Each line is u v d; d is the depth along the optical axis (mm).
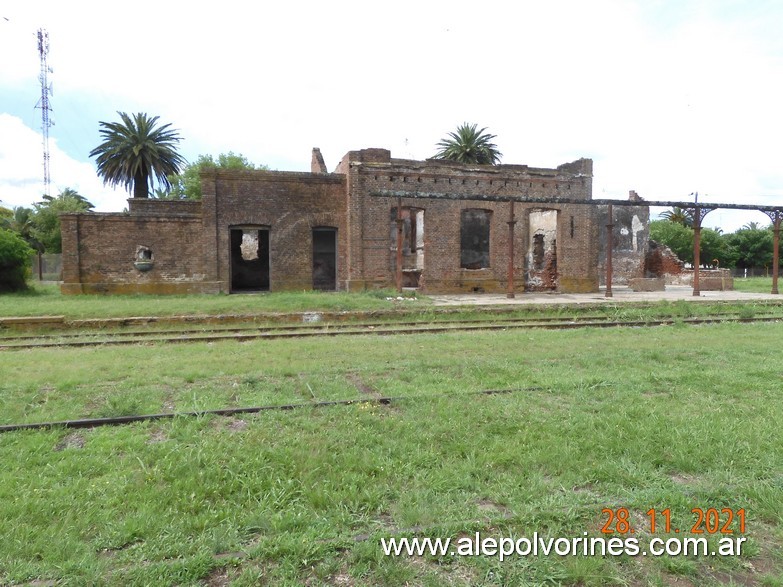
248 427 4957
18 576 2639
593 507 3355
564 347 9664
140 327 13289
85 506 3355
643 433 4590
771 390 6168
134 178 43469
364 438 4582
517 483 3697
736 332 11867
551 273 24078
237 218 21172
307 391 6340
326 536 3021
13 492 3561
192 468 3902
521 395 6012
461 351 9320
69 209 51750
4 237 20766
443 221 22406
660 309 16000
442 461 4102
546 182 23375
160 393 6297
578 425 4855
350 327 13055
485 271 23000
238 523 3164
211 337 11148
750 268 64125
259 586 2621
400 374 7289
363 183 21578
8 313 13609
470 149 53562
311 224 21922
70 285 20250
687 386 6379
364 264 21656
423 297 18750
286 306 15398
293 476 3809
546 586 2643
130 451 4367
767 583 2676
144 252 20953
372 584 2648
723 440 4414
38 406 5773
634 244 35094
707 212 20938
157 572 2686
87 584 2590
